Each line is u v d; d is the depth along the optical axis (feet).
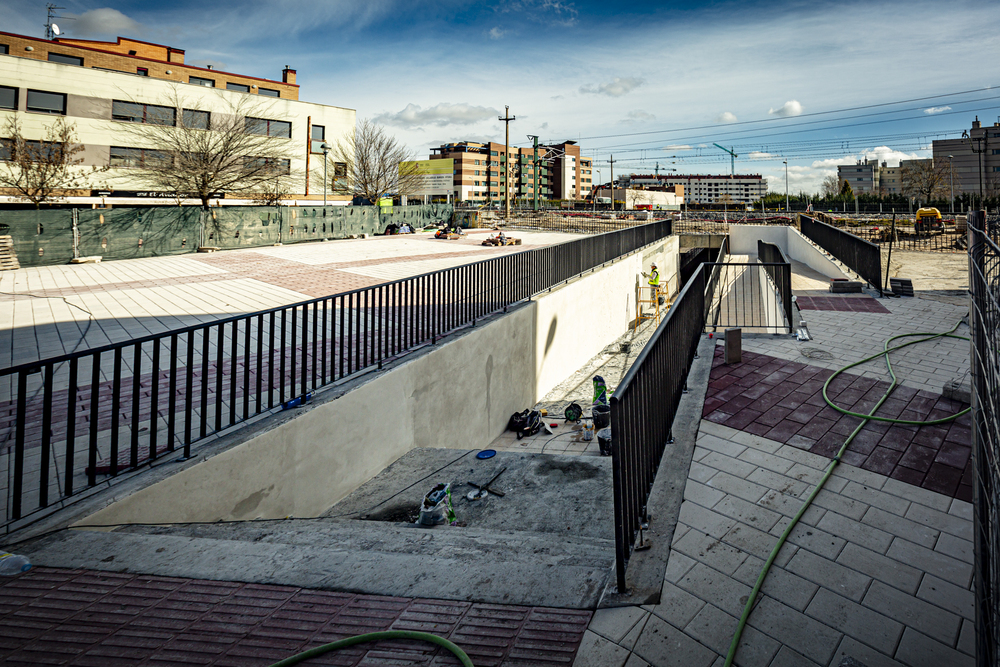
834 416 16.66
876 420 16.20
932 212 91.86
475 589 9.50
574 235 96.17
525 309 34.01
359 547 12.09
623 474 9.70
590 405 35.73
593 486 17.60
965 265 58.13
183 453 14.42
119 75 113.39
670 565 9.98
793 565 9.96
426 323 25.29
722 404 17.76
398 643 8.09
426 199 302.66
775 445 14.93
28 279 45.68
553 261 40.55
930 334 25.13
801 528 11.14
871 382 19.30
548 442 29.76
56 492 12.63
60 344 25.39
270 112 134.62
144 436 15.84
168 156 112.27
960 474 13.20
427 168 278.05
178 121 120.06
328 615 8.89
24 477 13.48
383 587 9.65
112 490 12.66
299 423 16.99
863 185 460.14
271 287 41.01
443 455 21.65
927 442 14.84
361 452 19.70
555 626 8.45
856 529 11.11
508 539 12.35
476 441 28.37
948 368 20.61
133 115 115.75
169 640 8.23
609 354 49.34
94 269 52.21
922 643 8.16
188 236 67.05
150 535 11.62
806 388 18.97
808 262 65.05
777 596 9.13
